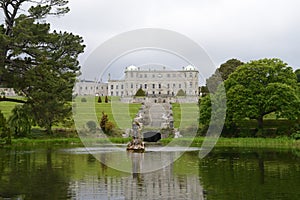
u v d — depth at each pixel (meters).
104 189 12.62
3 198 11.20
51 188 12.73
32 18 32.69
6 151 26.20
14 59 32.69
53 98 32.72
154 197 11.52
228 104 38.88
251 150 27.78
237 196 11.53
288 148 29.84
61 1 35.44
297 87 40.91
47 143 33.25
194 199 11.22
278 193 11.89
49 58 34.34
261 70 39.75
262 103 38.53
